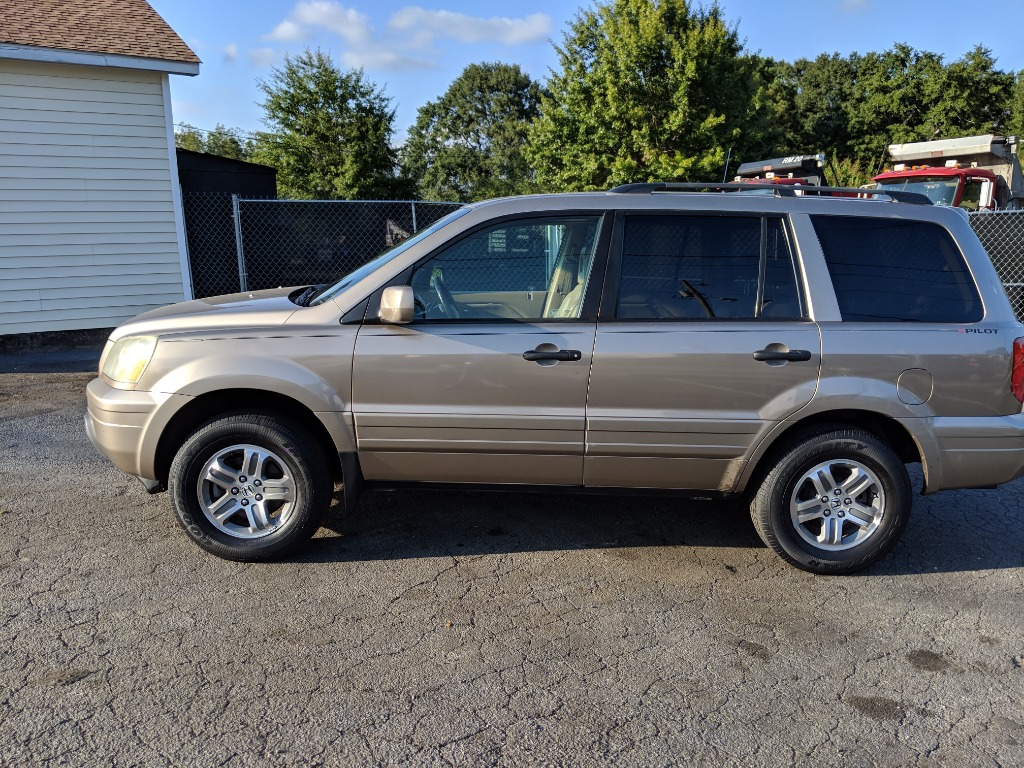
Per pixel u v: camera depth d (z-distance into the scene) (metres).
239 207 10.91
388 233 11.91
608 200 3.70
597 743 2.50
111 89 9.94
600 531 4.26
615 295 3.61
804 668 2.97
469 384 3.55
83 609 3.25
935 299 3.66
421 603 3.40
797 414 3.56
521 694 2.75
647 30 15.99
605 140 17.00
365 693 2.72
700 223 3.68
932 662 3.03
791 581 3.71
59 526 4.12
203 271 11.32
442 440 3.61
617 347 3.53
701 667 2.96
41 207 9.77
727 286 3.63
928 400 3.60
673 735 2.55
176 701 2.64
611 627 3.24
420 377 3.55
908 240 3.72
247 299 4.21
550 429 3.59
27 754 2.35
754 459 3.63
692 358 3.53
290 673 2.83
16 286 9.77
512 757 2.42
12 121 9.42
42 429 6.05
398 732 2.52
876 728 2.61
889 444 3.84
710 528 4.35
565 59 18.33
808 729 2.60
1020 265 10.54
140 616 3.21
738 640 3.16
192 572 3.62
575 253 3.70
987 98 36.06
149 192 10.43
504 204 3.72
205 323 3.65
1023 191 14.22
